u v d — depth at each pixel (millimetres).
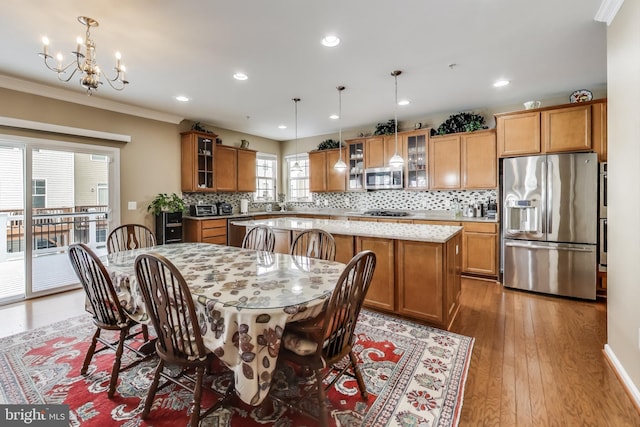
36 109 3547
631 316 1818
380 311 3068
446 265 2658
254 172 6160
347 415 1635
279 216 6336
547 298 3500
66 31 2385
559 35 2506
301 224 3771
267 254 2482
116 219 4285
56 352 2293
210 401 1757
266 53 2803
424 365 2104
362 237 3064
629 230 1847
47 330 2670
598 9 2145
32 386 1889
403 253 2840
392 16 2234
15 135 3395
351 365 1780
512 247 3787
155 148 4777
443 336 2537
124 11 2137
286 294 1535
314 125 5711
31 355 2248
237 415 1646
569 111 3496
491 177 4355
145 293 1499
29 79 3355
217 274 1892
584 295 3404
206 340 1479
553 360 2162
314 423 1592
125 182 4406
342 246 3191
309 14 2201
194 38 2521
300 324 1481
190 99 4113
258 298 1479
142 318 1786
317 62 2998
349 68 3143
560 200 3484
